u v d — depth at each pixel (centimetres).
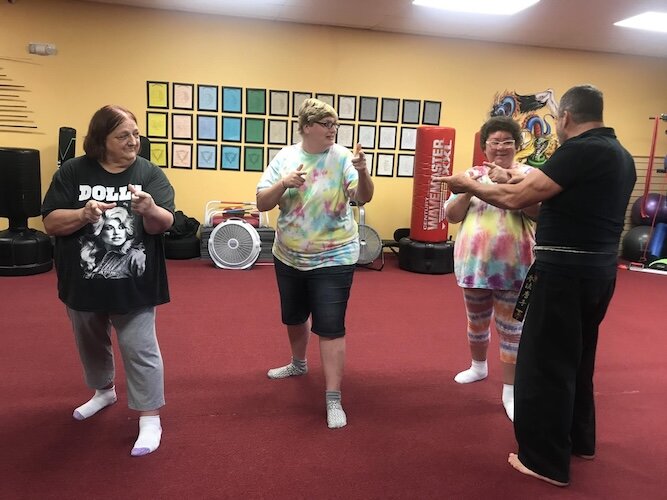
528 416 195
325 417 240
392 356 316
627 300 466
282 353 311
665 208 620
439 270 537
